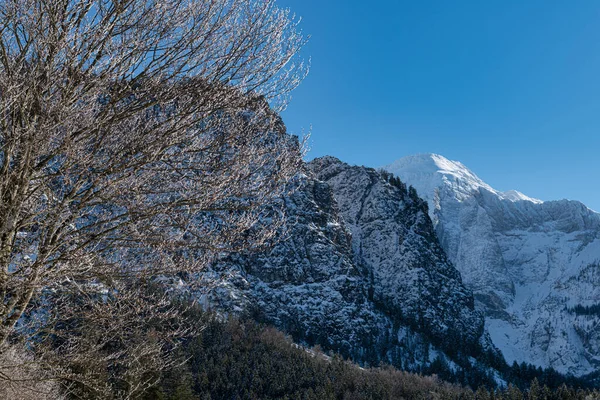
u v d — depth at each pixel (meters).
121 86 6.57
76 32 6.32
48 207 6.45
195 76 6.95
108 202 6.63
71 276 6.29
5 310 5.93
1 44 6.09
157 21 6.70
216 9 7.03
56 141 6.47
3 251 5.84
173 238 6.81
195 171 6.96
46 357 6.42
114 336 6.96
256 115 7.27
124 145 6.64
